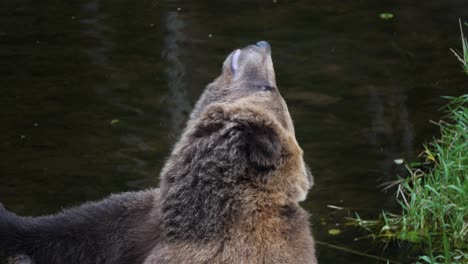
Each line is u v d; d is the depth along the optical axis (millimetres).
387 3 25906
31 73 21484
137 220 11219
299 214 10547
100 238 11219
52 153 17719
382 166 17484
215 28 24141
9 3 25938
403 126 18969
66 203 15703
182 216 10070
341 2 26109
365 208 16125
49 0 26156
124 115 19312
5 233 11281
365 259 14539
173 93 20297
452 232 15109
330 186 16844
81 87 20734
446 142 16312
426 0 25875
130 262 10945
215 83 11320
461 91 20516
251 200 10070
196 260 9961
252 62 11094
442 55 22531
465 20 24531
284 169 10172
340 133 18719
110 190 16188
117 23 24562
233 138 9922
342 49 22875
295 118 19281
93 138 18328
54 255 11250
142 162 17250
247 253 10023
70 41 23391
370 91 20625
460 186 14922
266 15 25109
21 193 16125
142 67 21797
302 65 21891
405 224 15250
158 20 24734
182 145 10266
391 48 22953
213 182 9961
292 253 10273
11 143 18141
